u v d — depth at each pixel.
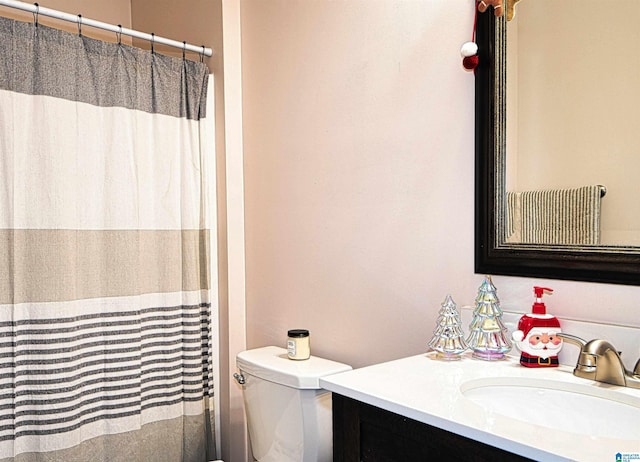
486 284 1.39
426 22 1.61
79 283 1.83
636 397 1.07
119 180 1.91
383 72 1.72
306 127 1.98
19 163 1.70
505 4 1.42
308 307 1.99
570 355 1.29
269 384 1.79
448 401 1.07
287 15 2.04
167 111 2.05
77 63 1.82
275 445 1.80
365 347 1.79
